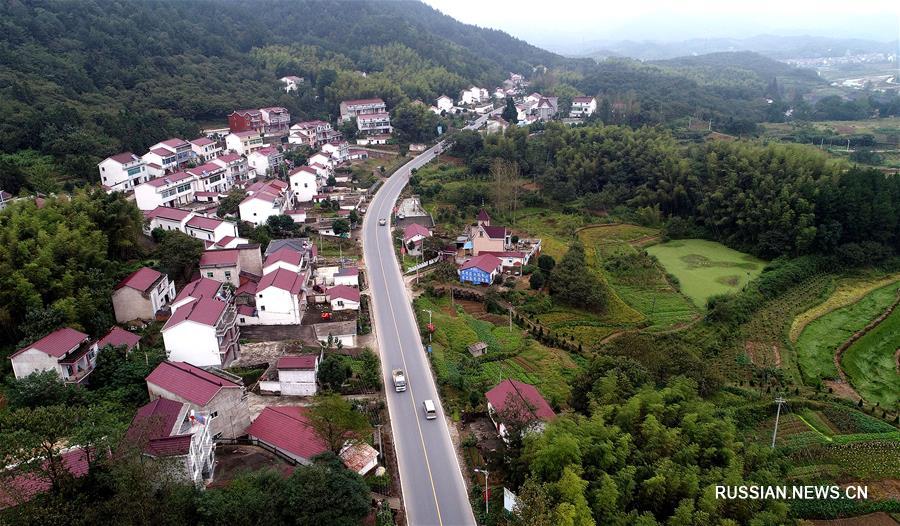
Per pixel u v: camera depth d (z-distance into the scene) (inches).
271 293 2832.2
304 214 4205.2
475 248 3949.3
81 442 1405.0
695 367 2576.3
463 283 3550.7
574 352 2974.9
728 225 4638.3
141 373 2156.7
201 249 3137.3
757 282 3754.9
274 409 2086.6
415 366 2600.9
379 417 2229.3
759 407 2518.5
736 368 2940.5
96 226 2893.7
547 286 3587.6
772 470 1926.7
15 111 4537.4
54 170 4141.2
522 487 1647.4
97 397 2065.7
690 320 3366.1
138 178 4394.7
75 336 2212.1
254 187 4478.3
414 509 1793.8
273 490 1536.7
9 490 1358.3
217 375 2108.8
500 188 5012.3
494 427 2194.9
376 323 2994.6
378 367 2568.9
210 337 2370.8
